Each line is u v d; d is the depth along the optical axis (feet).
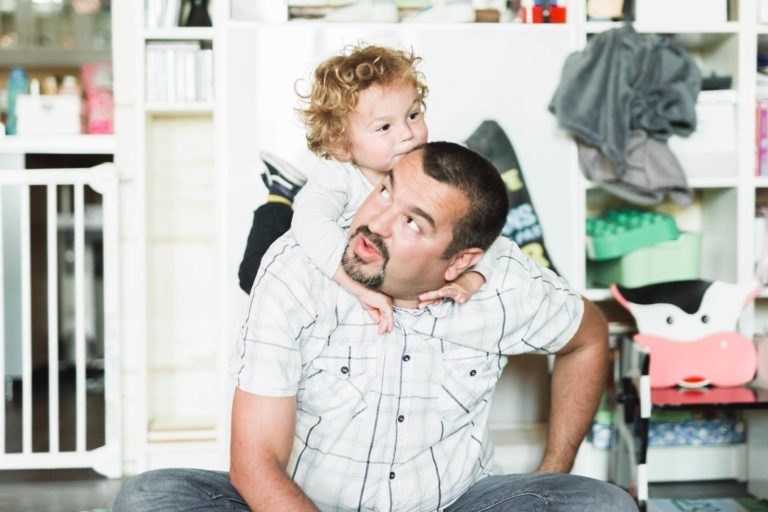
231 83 6.88
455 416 4.07
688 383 6.52
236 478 3.60
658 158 6.86
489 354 4.19
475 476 4.19
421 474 3.97
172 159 8.03
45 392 10.93
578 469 7.07
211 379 8.14
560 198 7.11
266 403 3.64
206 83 7.27
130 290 7.63
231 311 6.84
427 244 3.53
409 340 3.96
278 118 6.90
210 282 8.11
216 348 8.13
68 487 7.10
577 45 7.14
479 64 7.06
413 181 3.50
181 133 8.02
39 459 7.29
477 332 4.08
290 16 7.34
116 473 7.36
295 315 3.77
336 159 4.53
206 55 7.27
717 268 7.75
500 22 7.79
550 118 7.10
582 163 7.11
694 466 7.39
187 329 8.10
